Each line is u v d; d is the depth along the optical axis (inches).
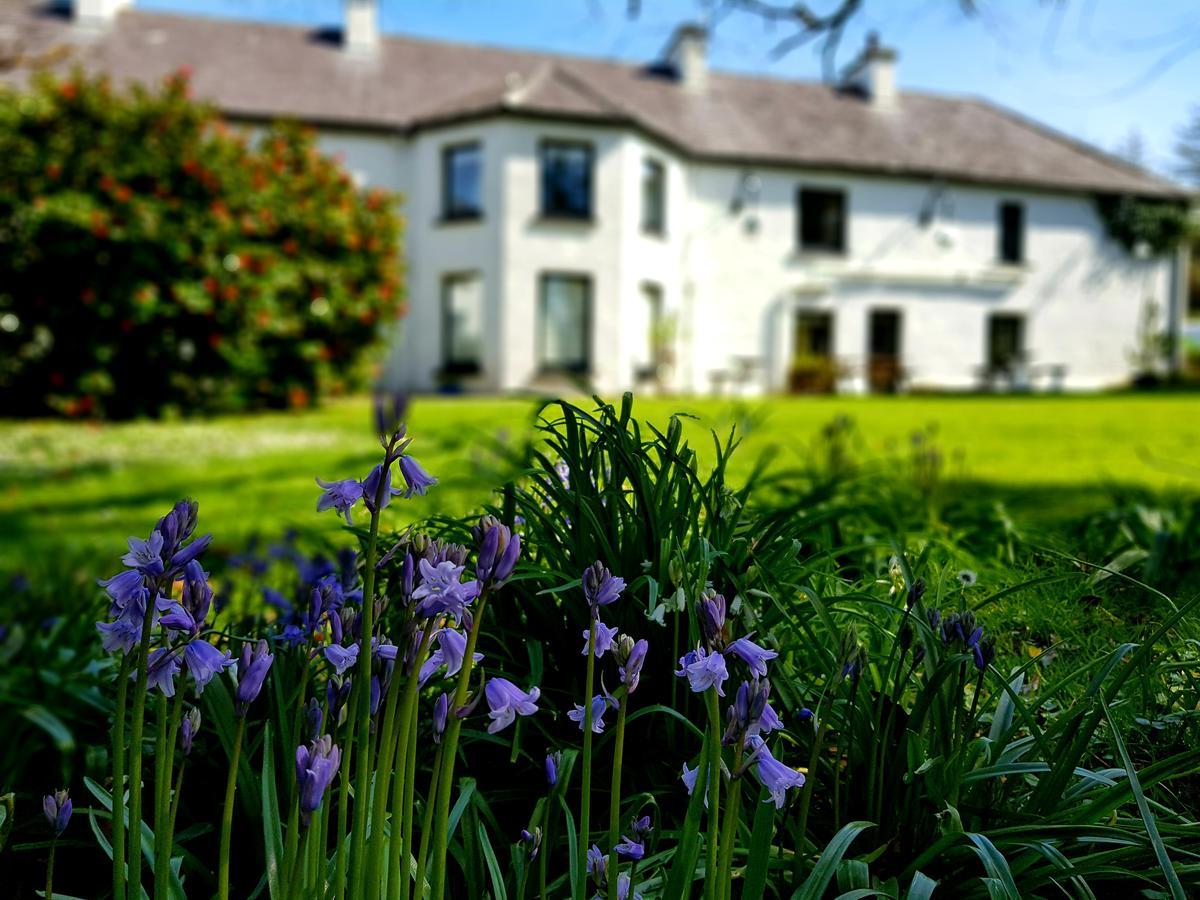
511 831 67.9
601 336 892.0
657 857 56.7
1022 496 151.5
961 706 63.5
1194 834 55.0
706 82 1061.1
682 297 981.2
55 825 50.1
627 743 70.5
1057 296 1098.1
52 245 540.4
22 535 240.5
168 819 46.9
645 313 939.3
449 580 43.3
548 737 66.8
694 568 68.6
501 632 71.7
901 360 1050.7
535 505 75.4
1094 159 1147.3
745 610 64.6
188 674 48.9
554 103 868.0
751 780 63.6
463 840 58.1
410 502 139.5
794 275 1012.5
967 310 1069.8
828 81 334.0
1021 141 1134.4
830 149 1024.9
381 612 52.8
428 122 880.9
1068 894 53.9
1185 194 1113.4
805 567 76.5
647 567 68.6
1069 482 271.0
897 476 183.8
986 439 427.8
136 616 45.3
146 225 542.9
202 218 566.6
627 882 53.4
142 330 569.3
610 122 876.0
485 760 72.0
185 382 590.6
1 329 558.6
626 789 68.4
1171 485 250.7
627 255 896.3
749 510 89.3
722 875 46.1
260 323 587.8
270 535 210.5
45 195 543.5
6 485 329.7
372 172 905.5
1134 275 1122.0
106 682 80.8
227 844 45.1
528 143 861.8
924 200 1047.6
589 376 888.9
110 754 80.0
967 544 116.9
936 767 60.0
